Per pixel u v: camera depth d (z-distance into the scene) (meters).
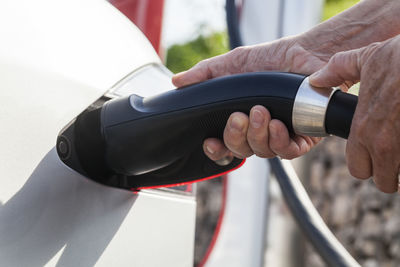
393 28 0.81
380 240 3.16
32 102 0.55
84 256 0.60
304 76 0.59
